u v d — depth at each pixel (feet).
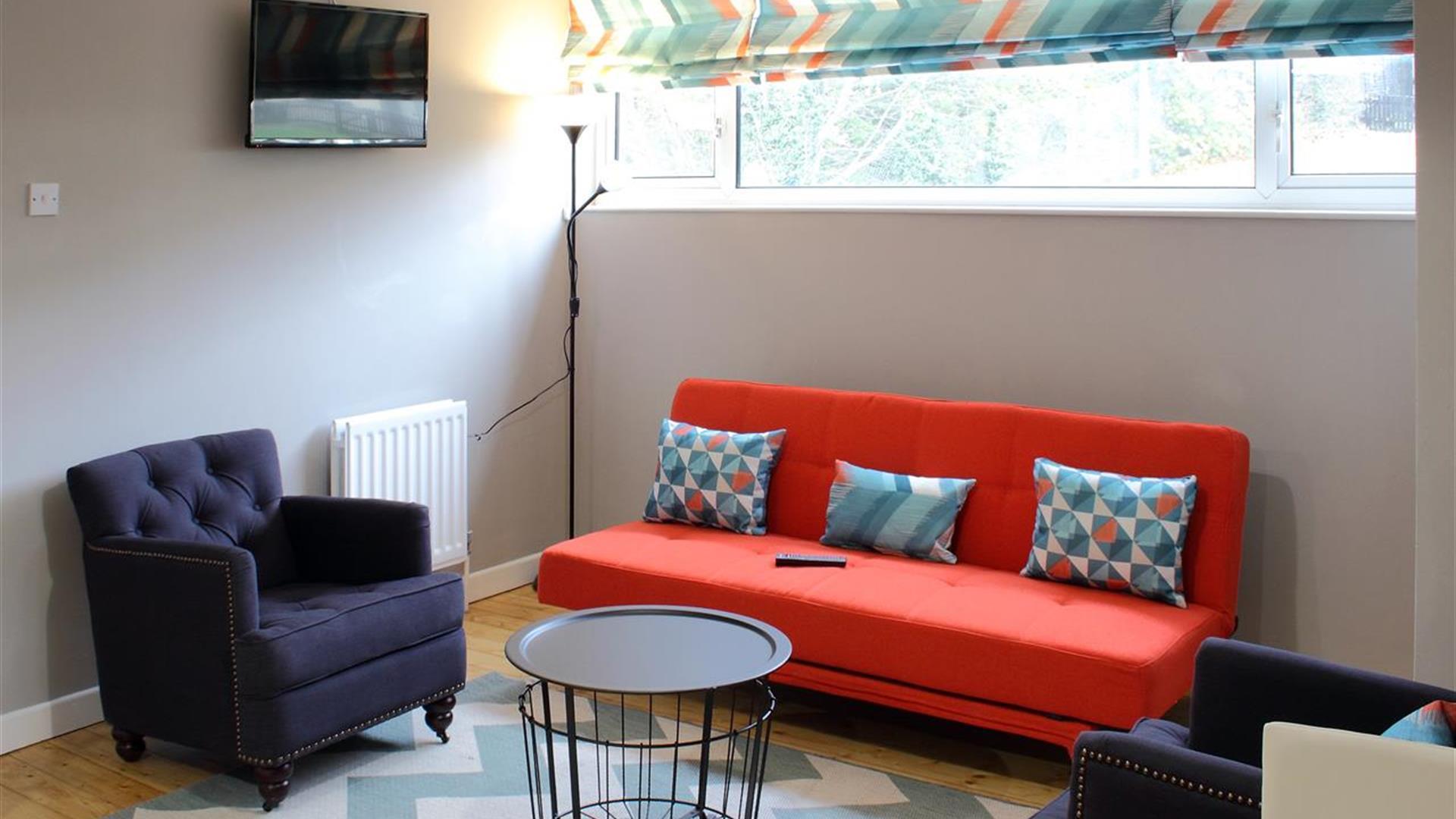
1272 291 13.06
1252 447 13.30
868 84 15.70
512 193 16.63
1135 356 13.80
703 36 16.26
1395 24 12.29
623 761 11.83
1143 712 10.55
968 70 14.64
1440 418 10.34
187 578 10.93
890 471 14.06
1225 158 13.75
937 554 13.41
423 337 15.66
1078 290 14.03
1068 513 12.55
